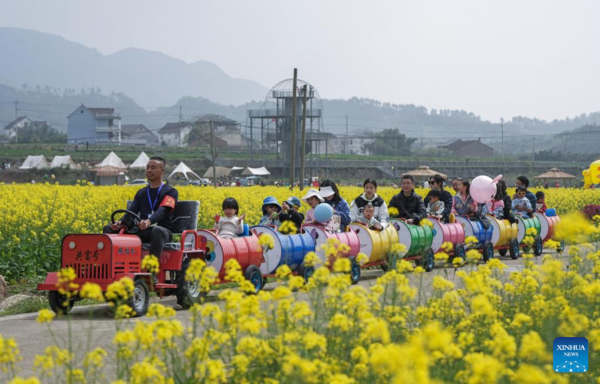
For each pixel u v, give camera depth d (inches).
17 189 1016.9
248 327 188.9
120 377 189.6
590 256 325.4
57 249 576.7
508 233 684.1
